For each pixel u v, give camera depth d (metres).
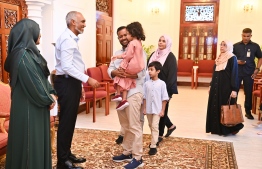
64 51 2.66
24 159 2.11
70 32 2.77
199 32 8.83
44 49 4.63
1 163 2.59
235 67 3.94
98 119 5.04
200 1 8.68
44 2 4.22
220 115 4.11
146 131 4.36
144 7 8.99
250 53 5.09
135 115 2.85
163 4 8.88
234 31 8.45
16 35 2.13
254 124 4.80
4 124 2.87
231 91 4.00
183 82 9.05
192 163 3.13
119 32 3.09
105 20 6.62
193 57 8.98
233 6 8.36
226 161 3.20
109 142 3.77
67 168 2.82
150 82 3.30
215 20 8.66
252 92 5.47
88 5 5.70
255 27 8.23
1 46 3.76
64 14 4.94
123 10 7.70
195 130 4.45
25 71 2.06
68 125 2.81
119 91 2.84
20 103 2.11
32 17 4.15
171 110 5.79
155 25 9.02
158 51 3.69
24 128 2.11
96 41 6.20
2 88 3.12
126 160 3.15
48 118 2.29
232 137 4.12
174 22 8.94
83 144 3.68
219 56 4.14
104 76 5.88
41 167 2.19
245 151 3.56
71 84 2.77
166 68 3.59
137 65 2.71
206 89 8.45
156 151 3.41
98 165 3.04
